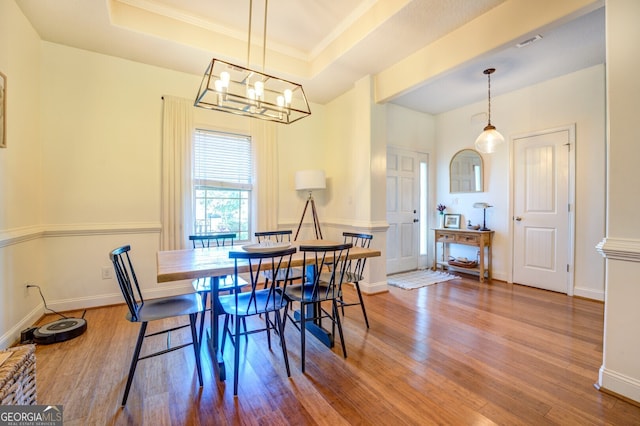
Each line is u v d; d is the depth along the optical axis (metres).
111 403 1.58
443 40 2.78
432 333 2.48
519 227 3.99
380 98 3.55
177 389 1.71
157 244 3.29
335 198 4.37
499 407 1.56
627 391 1.60
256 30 3.14
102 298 3.03
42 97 2.75
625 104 1.61
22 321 2.39
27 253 2.50
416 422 1.46
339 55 3.16
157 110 3.30
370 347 2.24
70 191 2.88
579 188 3.44
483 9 2.40
